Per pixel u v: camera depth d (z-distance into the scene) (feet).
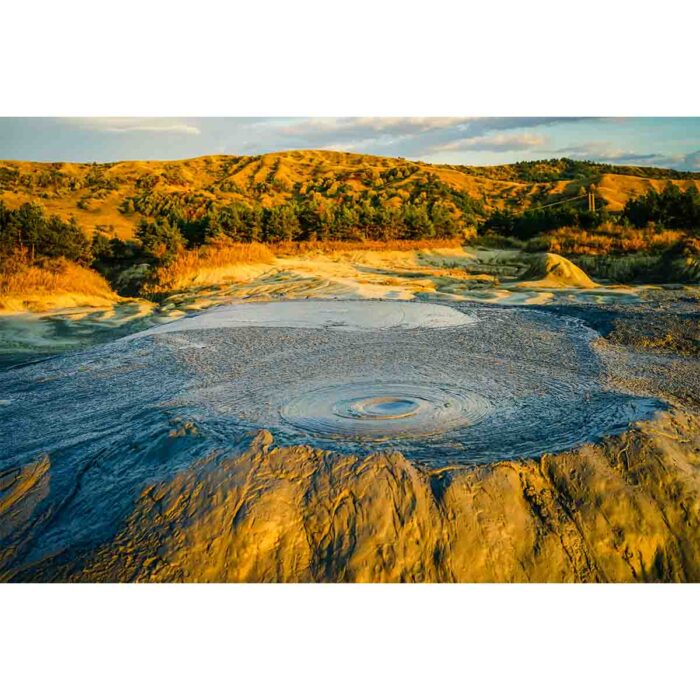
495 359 34.17
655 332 40.98
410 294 58.29
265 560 16.38
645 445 19.70
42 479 20.35
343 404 25.94
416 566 16.48
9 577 16.40
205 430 21.95
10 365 36.27
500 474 18.31
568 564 17.10
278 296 58.18
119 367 34.96
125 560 16.42
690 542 17.78
